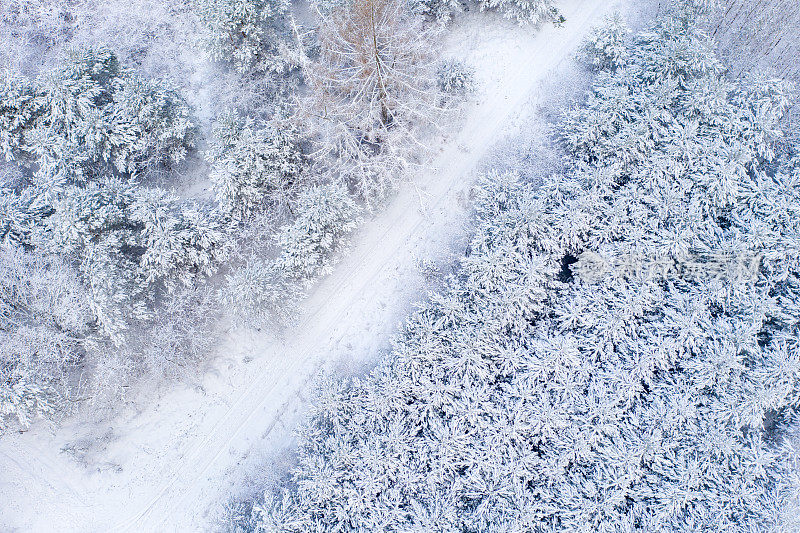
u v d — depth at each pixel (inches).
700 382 631.2
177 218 719.7
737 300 657.0
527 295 685.9
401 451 639.8
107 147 745.0
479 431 647.1
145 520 718.5
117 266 703.1
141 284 716.7
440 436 639.1
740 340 630.5
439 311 697.0
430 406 658.8
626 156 721.6
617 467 615.5
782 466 619.2
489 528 599.8
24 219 704.4
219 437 750.5
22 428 733.3
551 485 625.6
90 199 678.5
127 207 722.8
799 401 632.4
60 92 722.2
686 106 727.1
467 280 726.5
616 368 654.5
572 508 605.6
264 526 614.2
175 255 709.3
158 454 743.1
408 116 760.3
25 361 652.7
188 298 737.6
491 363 674.8
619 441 624.1
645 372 646.5
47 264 693.3
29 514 719.1
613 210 705.0
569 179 749.3
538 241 708.7
